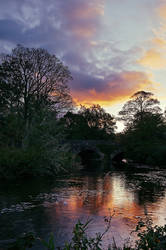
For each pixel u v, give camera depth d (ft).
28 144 86.74
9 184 64.59
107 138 264.72
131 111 179.63
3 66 120.37
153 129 162.71
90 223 34.88
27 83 120.57
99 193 56.49
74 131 239.50
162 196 54.08
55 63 123.03
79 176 87.81
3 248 25.04
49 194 53.42
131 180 78.95
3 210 39.99
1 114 98.37
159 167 129.80
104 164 155.43
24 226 32.91
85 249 15.03
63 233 30.71
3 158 72.90
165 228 15.92
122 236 29.94
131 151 174.09
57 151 85.87
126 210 42.32
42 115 88.43
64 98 122.11
